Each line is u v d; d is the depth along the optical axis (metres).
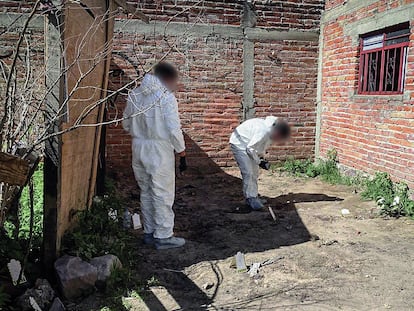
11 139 3.40
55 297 3.40
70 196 4.23
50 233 3.64
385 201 6.38
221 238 5.19
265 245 4.96
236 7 8.99
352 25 8.05
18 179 2.72
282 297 3.67
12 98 3.39
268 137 6.30
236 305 3.53
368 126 7.65
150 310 3.43
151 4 8.52
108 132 8.68
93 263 3.76
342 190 7.67
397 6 6.73
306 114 9.62
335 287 3.85
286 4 9.17
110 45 4.84
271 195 7.42
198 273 4.17
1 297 3.12
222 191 7.74
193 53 8.90
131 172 8.89
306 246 4.92
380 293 3.74
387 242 5.05
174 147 4.73
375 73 7.60
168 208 4.82
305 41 9.39
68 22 3.56
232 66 9.13
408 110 6.55
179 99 8.99
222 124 9.27
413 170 6.48
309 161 9.67
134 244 4.89
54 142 3.53
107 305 3.44
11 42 6.80
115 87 8.50
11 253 3.65
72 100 3.74
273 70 9.34
